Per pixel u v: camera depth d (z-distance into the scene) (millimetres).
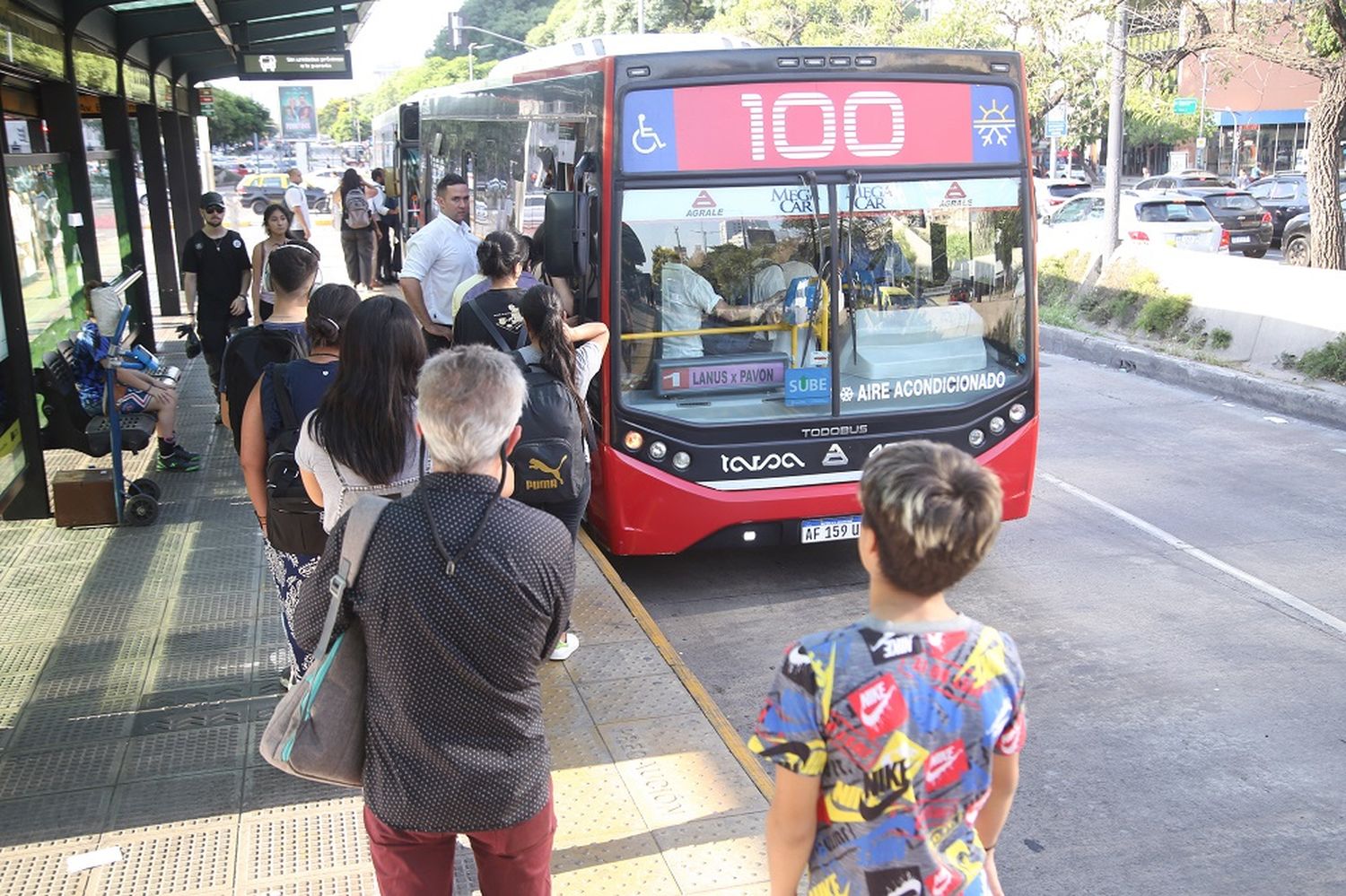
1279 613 6633
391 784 2654
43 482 7531
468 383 2625
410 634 2555
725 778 4535
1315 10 14859
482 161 10625
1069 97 19359
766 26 32875
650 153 6398
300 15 15234
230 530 7566
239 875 3914
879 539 2158
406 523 2580
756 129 6504
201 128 27938
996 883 2422
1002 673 2197
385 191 22250
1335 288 12516
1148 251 15758
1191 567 7398
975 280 6895
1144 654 6129
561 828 4195
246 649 5754
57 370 7836
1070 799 4770
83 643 5840
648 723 4953
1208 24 15570
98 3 9891
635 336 6461
